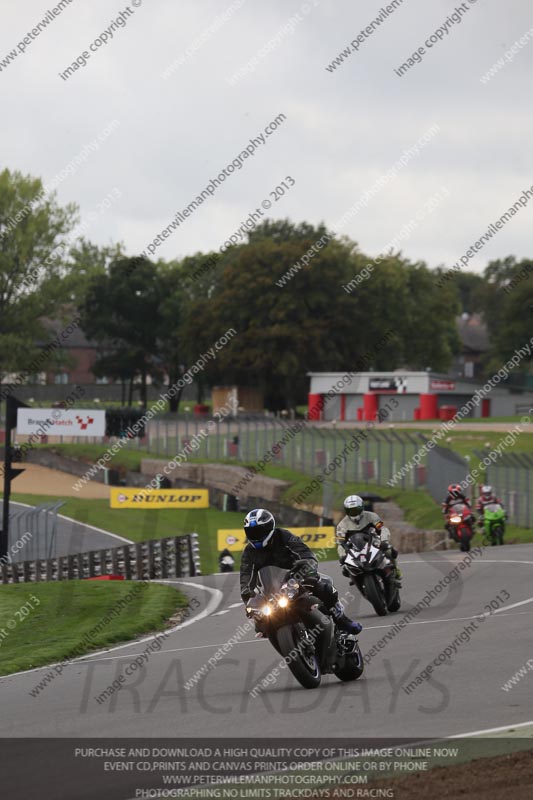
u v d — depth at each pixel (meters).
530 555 97.75
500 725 30.83
